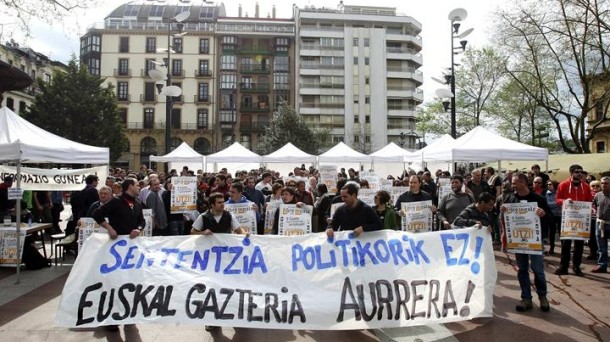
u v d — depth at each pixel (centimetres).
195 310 517
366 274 544
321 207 909
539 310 605
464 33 1761
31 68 5147
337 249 559
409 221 748
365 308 527
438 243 573
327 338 510
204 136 6297
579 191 931
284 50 6612
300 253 555
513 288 729
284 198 794
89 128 4231
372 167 2636
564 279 796
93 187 1018
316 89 6656
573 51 2070
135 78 6216
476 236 581
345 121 6706
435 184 1275
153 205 938
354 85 6769
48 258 983
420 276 549
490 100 3453
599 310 605
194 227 581
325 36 6712
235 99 6456
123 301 520
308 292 531
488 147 1280
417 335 518
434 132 3875
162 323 511
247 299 523
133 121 6181
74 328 539
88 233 785
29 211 1088
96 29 6178
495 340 498
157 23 6372
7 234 824
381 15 7025
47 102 4156
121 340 502
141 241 557
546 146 3681
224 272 542
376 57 6850
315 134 5469
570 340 496
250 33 6488
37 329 535
